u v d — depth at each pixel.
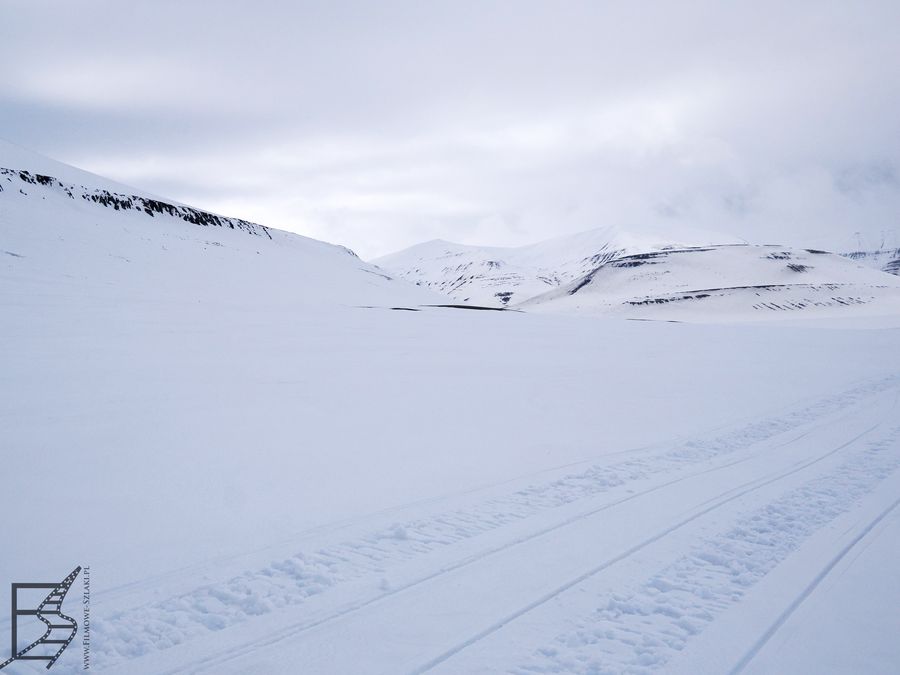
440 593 5.66
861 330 49.75
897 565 6.15
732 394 18.45
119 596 5.61
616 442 12.25
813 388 19.78
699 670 4.41
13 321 23.75
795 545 6.71
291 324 32.47
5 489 8.37
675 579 5.93
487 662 4.53
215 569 6.22
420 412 14.84
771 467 10.12
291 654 4.66
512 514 7.89
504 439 12.42
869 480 9.19
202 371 18.28
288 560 6.38
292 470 9.80
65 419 12.12
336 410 14.52
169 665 4.52
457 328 38.28
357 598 5.56
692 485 9.12
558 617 5.21
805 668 4.44
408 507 8.19
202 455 10.35
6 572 6.05
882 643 4.76
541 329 41.56
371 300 61.62
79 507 7.85
